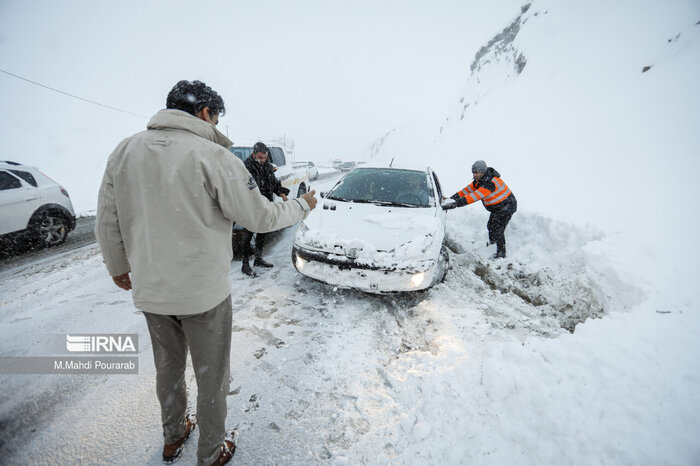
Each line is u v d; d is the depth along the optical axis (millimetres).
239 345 2488
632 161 5328
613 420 1556
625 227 3689
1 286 3471
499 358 2109
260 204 1271
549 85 11062
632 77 7727
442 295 3342
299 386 2096
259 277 3715
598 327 2234
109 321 2809
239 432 1764
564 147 7223
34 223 4621
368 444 1706
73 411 1877
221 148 1220
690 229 3385
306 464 1605
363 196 3969
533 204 5344
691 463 1344
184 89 1279
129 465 1579
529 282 3666
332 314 2945
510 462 1525
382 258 2834
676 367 1788
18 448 1641
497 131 11555
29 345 2465
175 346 1391
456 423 1744
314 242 3035
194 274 1203
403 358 2371
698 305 2318
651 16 8914
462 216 6125
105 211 1229
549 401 1693
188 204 1163
